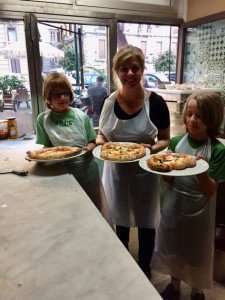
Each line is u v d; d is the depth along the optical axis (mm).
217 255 1652
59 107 1383
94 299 510
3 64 2082
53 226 767
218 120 1188
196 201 1195
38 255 646
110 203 1592
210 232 1238
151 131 1438
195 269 1290
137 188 1494
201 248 1253
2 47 2039
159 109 1413
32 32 2033
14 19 1972
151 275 1613
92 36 2277
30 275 582
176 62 2676
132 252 1819
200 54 2412
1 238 716
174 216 1272
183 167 1085
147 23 2412
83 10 2133
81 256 636
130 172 1467
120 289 531
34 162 1318
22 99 2191
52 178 1126
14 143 1995
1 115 2229
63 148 1312
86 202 911
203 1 2248
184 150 1293
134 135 1468
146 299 505
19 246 681
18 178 1129
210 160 1182
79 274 578
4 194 978
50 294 527
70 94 1413
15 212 849
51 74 1402
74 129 1427
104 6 2191
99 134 1596
